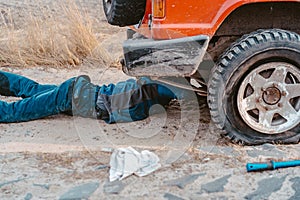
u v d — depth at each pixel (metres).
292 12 4.71
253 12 4.68
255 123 4.68
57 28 7.99
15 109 5.37
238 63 4.53
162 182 4.14
